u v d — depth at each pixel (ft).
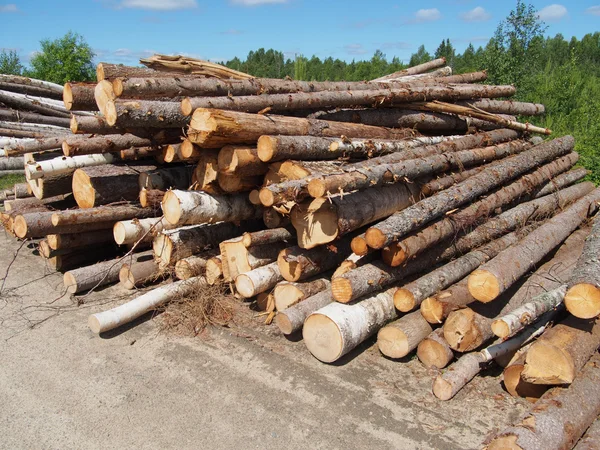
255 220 21.18
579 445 11.18
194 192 17.40
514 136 26.96
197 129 15.40
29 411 13.19
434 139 22.02
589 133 45.60
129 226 19.22
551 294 13.79
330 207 15.20
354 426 12.74
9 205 23.80
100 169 20.85
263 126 16.34
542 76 66.49
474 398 13.82
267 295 18.02
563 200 23.26
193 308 17.92
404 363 15.47
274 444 12.12
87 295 19.93
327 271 18.22
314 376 14.79
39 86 41.34
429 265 17.13
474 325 14.30
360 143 17.92
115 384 14.38
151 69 20.75
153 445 12.07
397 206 17.35
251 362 15.49
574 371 11.72
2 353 15.89
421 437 12.37
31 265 23.13
